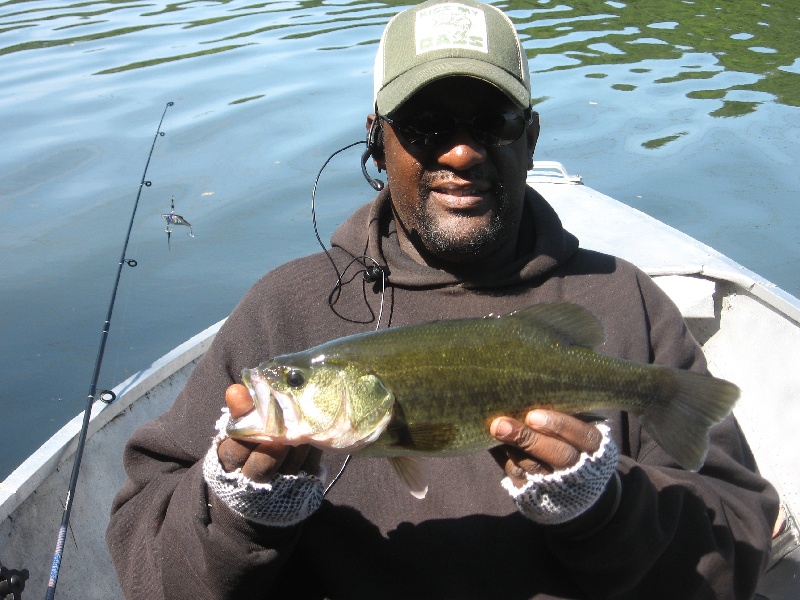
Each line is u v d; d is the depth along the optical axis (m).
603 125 2.73
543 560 0.72
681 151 2.55
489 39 0.76
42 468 0.97
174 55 3.38
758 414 1.22
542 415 0.60
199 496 0.67
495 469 0.74
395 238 0.84
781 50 3.48
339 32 3.65
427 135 0.75
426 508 0.73
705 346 1.34
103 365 1.69
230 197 2.28
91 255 2.06
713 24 3.85
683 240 1.44
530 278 0.80
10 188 2.33
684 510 0.72
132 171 2.43
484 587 0.71
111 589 1.02
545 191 1.70
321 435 0.60
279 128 2.67
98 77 3.15
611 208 1.60
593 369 0.65
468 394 0.62
